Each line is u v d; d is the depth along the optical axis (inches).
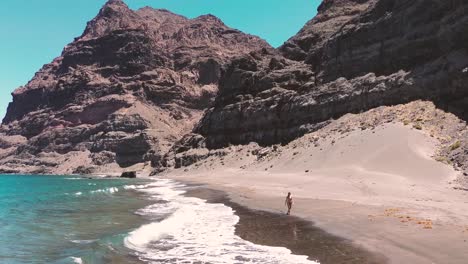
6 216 1441.9
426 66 2468.0
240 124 4183.1
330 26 4527.6
